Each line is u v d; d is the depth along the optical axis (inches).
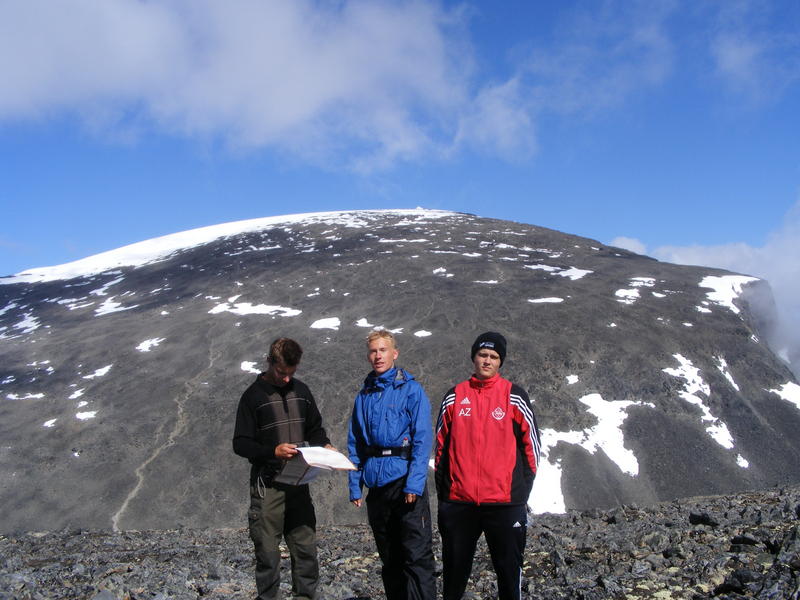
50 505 1576.0
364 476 215.8
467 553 202.1
